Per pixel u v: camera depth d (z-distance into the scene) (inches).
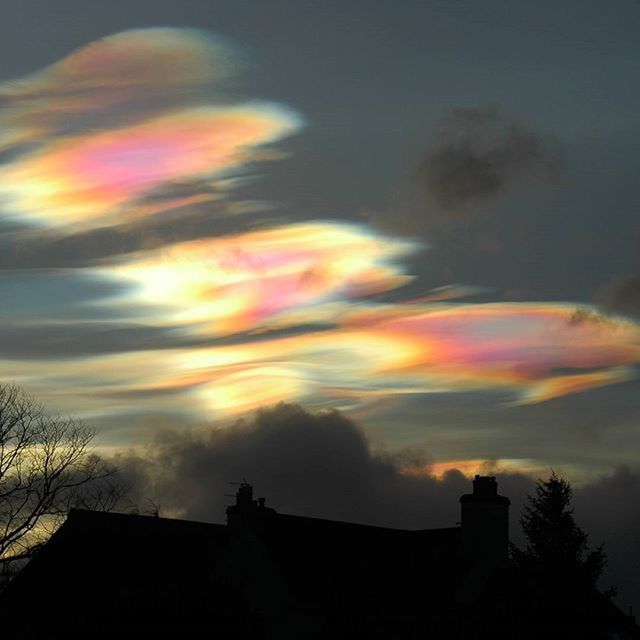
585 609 5433.1
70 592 5187.0
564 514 6309.1
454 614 5561.0
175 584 4726.9
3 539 5054.1
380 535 6259.8
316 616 5497.1
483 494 5910.4
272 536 5753.0
